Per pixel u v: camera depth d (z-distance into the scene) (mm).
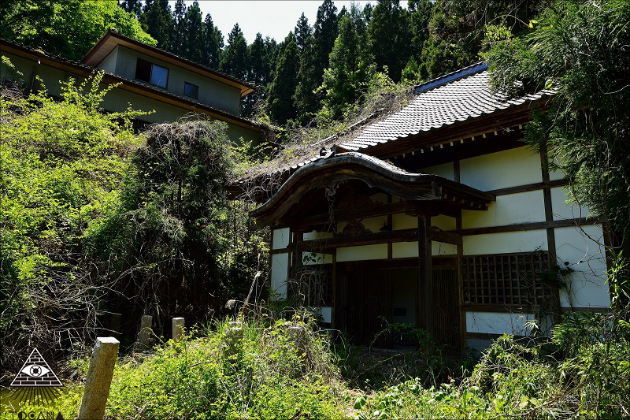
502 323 6578
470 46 16312
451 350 7160
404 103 12297
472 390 4074
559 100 4613
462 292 7145
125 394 3918
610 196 4301
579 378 3953
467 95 9773
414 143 7430
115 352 3367
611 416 3459
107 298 7598
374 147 7789
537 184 6574
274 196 7695
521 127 6367
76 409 3787
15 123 9250
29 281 5445
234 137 17203
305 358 5082
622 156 4227
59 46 18953
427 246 6348
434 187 5805
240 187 10133
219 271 9430
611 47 4070
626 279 4125
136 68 16078
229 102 18719
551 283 6117
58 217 7441
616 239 5676
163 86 16656
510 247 6719
